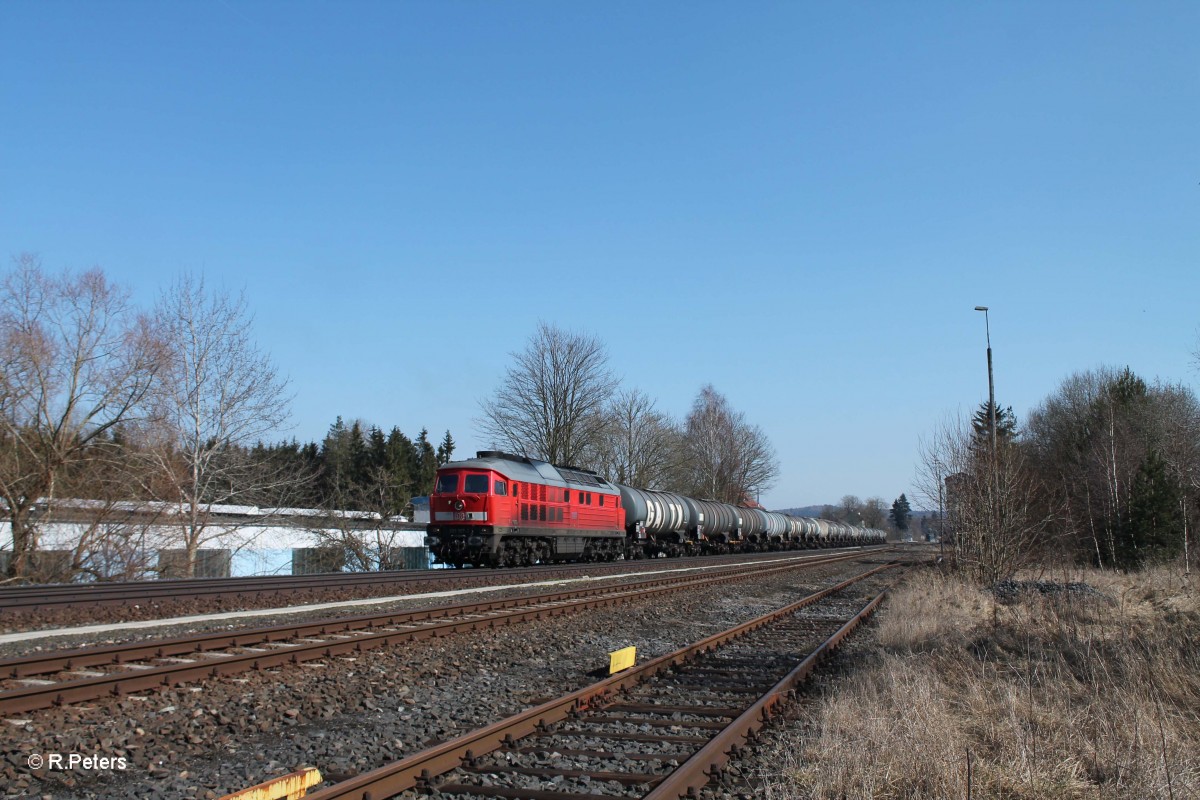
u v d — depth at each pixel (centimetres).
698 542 5188
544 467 3425
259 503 3594
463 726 875
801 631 1698
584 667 1252
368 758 756
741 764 740
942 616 1670
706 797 659
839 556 5672
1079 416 5944
